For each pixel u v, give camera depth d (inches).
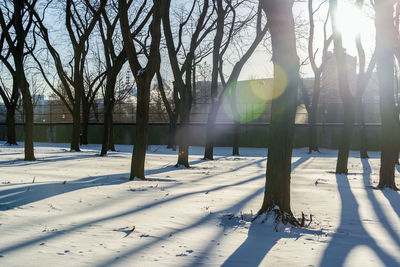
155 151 1561.3
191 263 198.4
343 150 795.4
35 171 661.9
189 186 504.7
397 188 574.2
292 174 755.4
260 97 2123.5
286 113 317.1
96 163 879.1
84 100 1870.1
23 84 901.8
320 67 1606.8
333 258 215.3
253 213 333.7
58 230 251.0
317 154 1572.3
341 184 604.7
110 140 1441.9
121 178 573.9
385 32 587.2
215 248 229.5
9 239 225.8
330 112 1973.4
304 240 257.3
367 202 428.8
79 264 187.9
